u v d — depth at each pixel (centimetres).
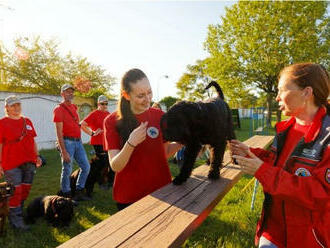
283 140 156
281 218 146
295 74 136
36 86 2559
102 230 136
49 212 404
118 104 210
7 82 2488
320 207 118
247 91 2545
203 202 178
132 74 196
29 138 412
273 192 122
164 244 122
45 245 352
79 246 119
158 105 716
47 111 1215
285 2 2159
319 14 2155
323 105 135
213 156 246
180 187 214
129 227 140
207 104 245
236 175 257
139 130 177
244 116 4394
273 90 2448
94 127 604
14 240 362
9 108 392
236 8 2353
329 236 123
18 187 399
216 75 2458
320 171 116
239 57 2348
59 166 807
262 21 2202
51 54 2658
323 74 134
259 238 160
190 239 352
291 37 2200
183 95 4425
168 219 150
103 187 600
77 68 2870
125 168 215
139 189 215
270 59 2236
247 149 142
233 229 374
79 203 505
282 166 151
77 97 1369
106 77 3011
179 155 793
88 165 526
